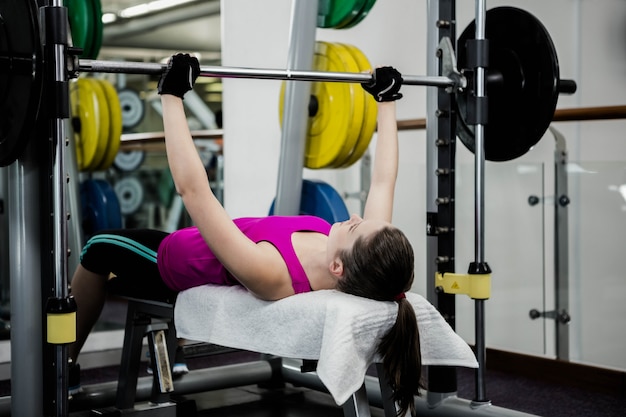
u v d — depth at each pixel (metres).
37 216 1.96
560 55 3.61
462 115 2.46
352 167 3.80
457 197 3.60
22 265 1.96
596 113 3.09
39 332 1.97
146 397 2.63
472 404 2.32
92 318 2.45
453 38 2.44
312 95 2.94
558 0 3.60
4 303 3.75
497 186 3.46
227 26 3.93
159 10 4.37
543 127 2.33
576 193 3.26
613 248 3.15
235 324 1.95
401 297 1.82
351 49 2.91
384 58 4.25
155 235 2.31
